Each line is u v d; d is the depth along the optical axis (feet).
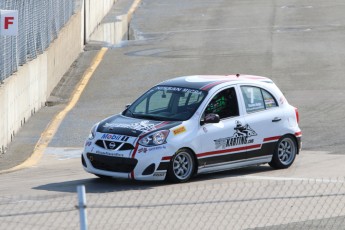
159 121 139.23
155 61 307.37
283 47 325.83
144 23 396.78
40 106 238.68
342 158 169.48
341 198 120.26
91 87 271.28
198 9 427.33
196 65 298.97
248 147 146.92
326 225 102.17
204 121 140.15
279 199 119.55
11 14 171.53
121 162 133.90
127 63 305.53
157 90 148.15
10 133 193.77
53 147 192.03
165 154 134.51
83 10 334.44
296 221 104.63
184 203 106.83
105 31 375.86
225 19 395.96
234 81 148.56
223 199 119.44
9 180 148.15
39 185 138.82
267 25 374.84
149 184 136.67
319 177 144.46
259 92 151.02
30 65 222.48
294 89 260.42
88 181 141.90
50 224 101.50
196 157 138.82
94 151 137.08
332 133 200.64
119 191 129.29
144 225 101.76
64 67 286.87
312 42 333.62
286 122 153.69
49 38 259.80
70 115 230.89
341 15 391.86
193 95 143.54
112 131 137.28
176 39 352.49
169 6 441.27
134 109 144.97
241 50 322.75
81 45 328.29
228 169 145.07
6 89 188.44
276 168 153.99
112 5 436.35
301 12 404.16
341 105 234.99
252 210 111.75
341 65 293.02
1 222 102.58
